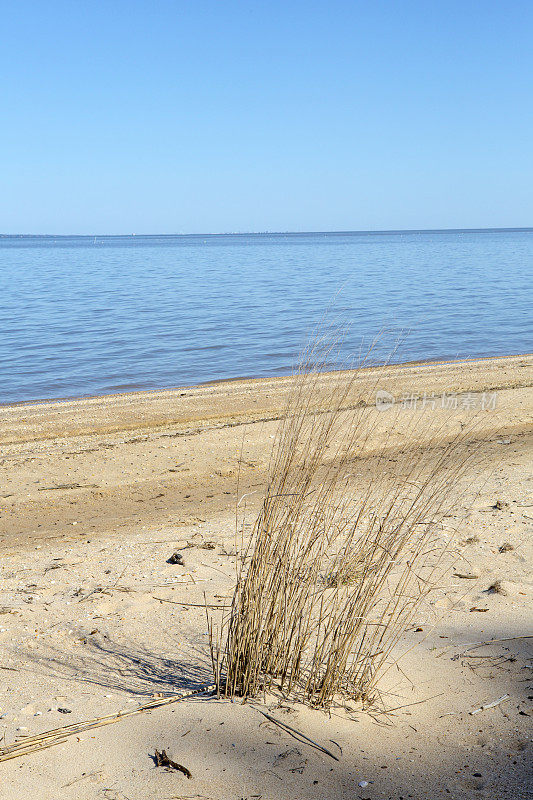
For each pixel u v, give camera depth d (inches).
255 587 134.0
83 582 214.5
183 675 145.4
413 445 198.1
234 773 109.7
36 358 879.1
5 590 211.0
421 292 1621.6
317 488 156.6
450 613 171.3
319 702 130.0
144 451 428.8
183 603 185.9
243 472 380.5
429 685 137.3
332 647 131.2
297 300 1466.5
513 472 328.8
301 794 104.6
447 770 110.0
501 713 125.9
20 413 580.1
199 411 557.0
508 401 521.0
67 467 402.6
